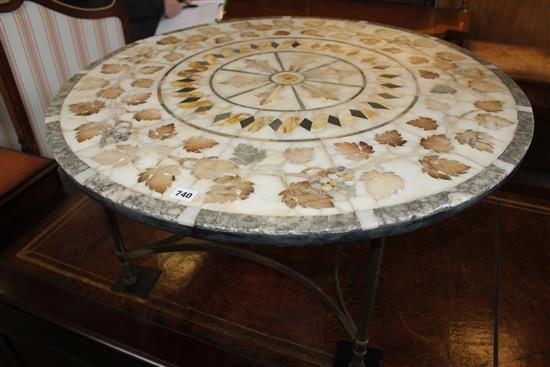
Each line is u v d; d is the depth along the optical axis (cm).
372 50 194
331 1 333
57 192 241
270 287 188
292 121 138
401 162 119
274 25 228
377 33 215
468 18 279
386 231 101
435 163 118
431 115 141
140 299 182
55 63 233
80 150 125
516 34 289
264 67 178
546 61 255
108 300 182
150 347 153
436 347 163
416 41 204
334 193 108
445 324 171
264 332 169
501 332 168
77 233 215
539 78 237
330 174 115
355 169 117
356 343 142
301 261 202
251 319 174
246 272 195
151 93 157
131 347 152
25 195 221
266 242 100
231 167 118
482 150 124
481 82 163
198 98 153
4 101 224
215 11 304
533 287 188
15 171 224
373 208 103
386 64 179
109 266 197
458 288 187
